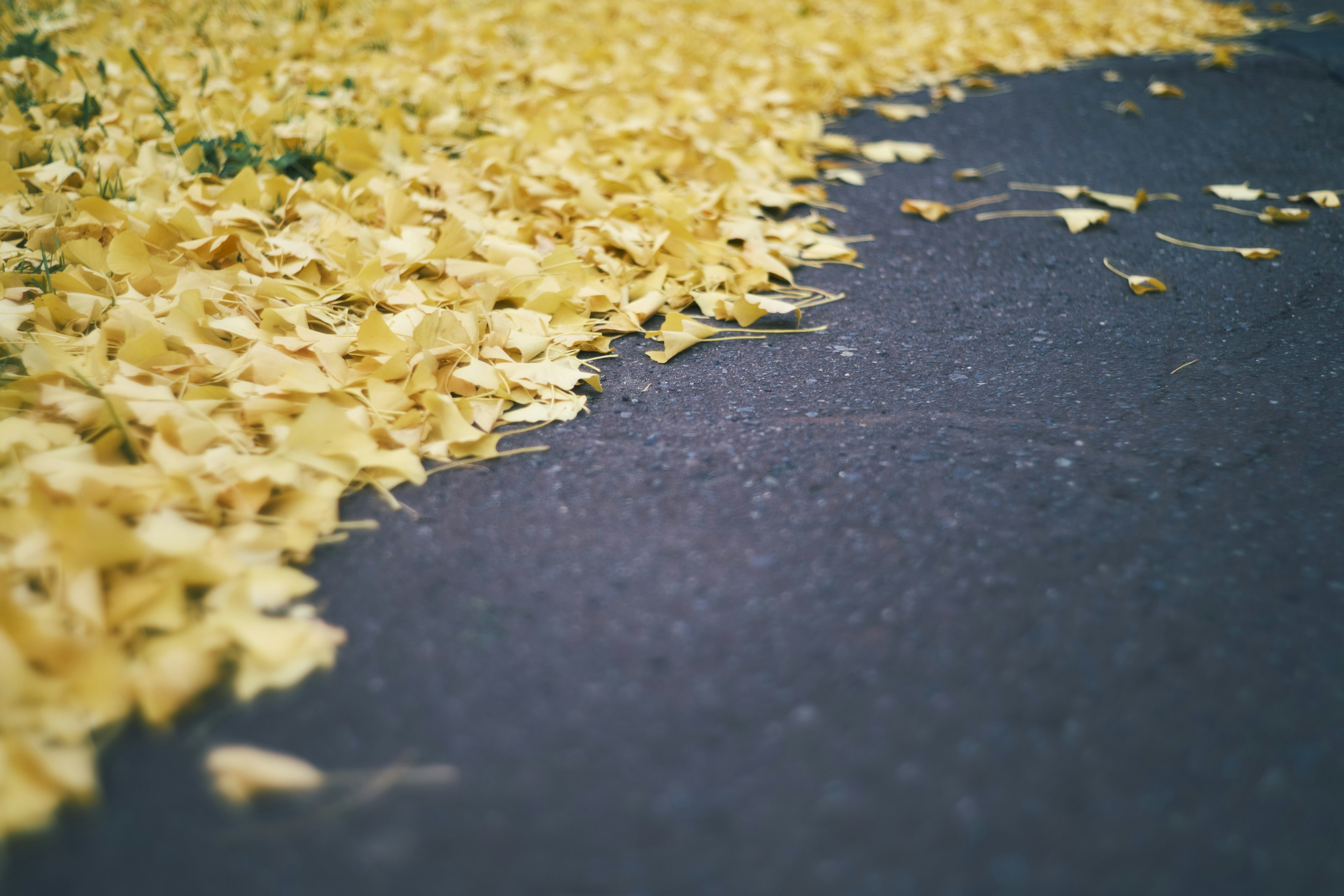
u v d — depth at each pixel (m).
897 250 1.29
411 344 1.08
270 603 0.86
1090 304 1.20
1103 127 1.55
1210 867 0.66
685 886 0.65
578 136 1.39
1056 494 1.01
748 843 0.68
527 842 0.67
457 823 0.69
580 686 0.80
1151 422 1.06
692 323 1.14
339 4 1.86
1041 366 1.12
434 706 0.78
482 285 1.14
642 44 1.79
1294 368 1.12
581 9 2.00
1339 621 0.87
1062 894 0.64
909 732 0.76
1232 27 1.97
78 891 0.64
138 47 1.60
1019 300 1.21
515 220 1.27
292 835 0.68
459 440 1.03
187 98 1.39
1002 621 0.87
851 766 0.73
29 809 0.67
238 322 1.07
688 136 1.41
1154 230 1.32
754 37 1.83
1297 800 0.71
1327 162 1.44
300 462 0.99
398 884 0.65
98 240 1.17
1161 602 0.89
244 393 1.03
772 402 1.09
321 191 1.26
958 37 1.88
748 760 0.74
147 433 1.00
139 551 0.83
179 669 0.75
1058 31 1.91
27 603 0.81
